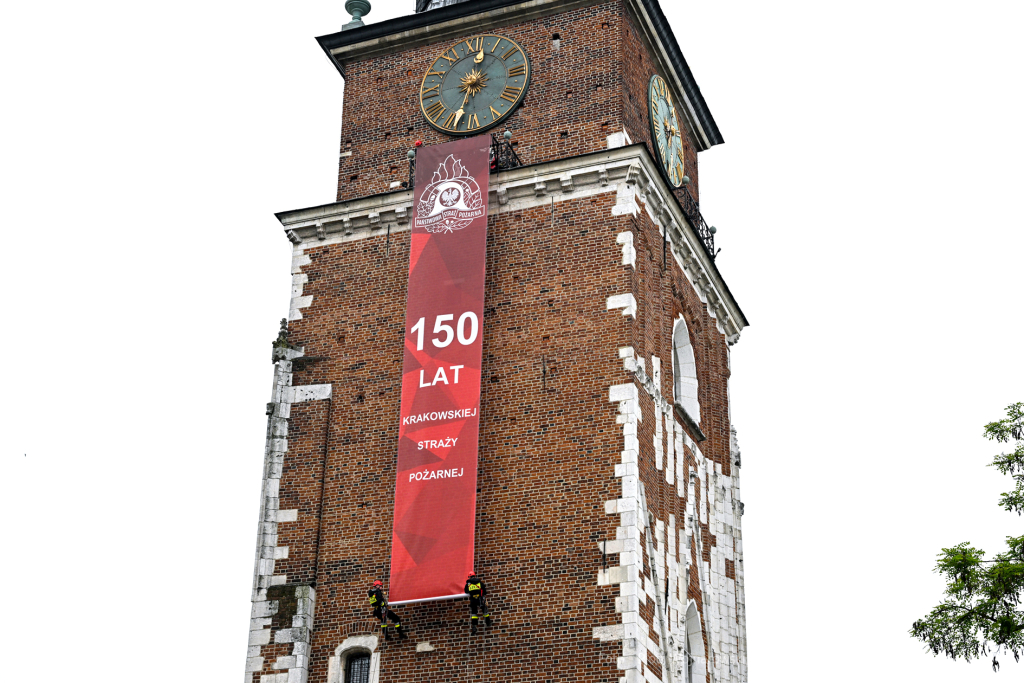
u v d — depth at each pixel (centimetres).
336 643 4022
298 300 4522
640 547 3869
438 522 3988
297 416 4350
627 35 4662
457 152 4431
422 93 4741
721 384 4922
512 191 4388
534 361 4150
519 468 4028
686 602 4222
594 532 3884
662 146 4841
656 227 4500
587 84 4559
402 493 4053
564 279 4234
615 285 4172
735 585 4703
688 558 4288
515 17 4728
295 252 4603
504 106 4616
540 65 4638
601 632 3766
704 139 5353
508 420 4100
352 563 4103
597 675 3728
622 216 4253
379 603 3956
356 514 4162
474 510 3972
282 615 4075
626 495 3900
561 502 3950
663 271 4500
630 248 4209
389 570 4047
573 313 4178
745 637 4675
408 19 4791
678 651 4050
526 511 3969
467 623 3897
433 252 4331
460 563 3919
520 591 3881
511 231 4350
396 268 4456
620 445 3969
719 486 4759
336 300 4484
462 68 4725
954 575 3525
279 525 4212
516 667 3806
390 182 4662
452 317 4228
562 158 4347
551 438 4038
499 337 4216
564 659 3772
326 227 4578
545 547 3909
